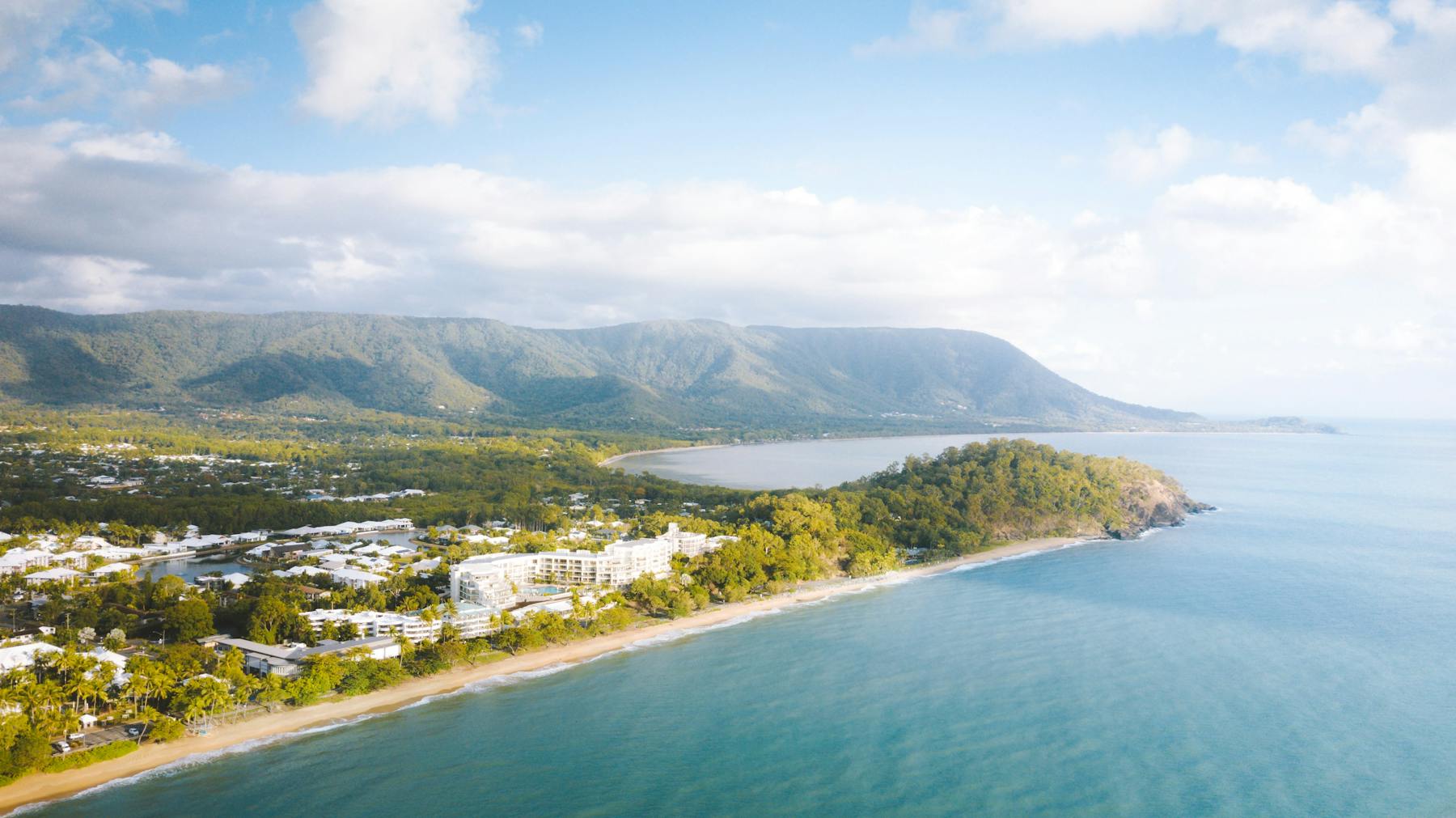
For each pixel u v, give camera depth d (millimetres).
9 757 160250
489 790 164500
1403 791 166625
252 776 167375
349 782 166250
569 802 160625
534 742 186000
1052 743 187625
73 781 162750
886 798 163750
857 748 184875
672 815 156625
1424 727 195625
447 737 187625
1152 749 184375
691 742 187250
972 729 194625
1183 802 162625
